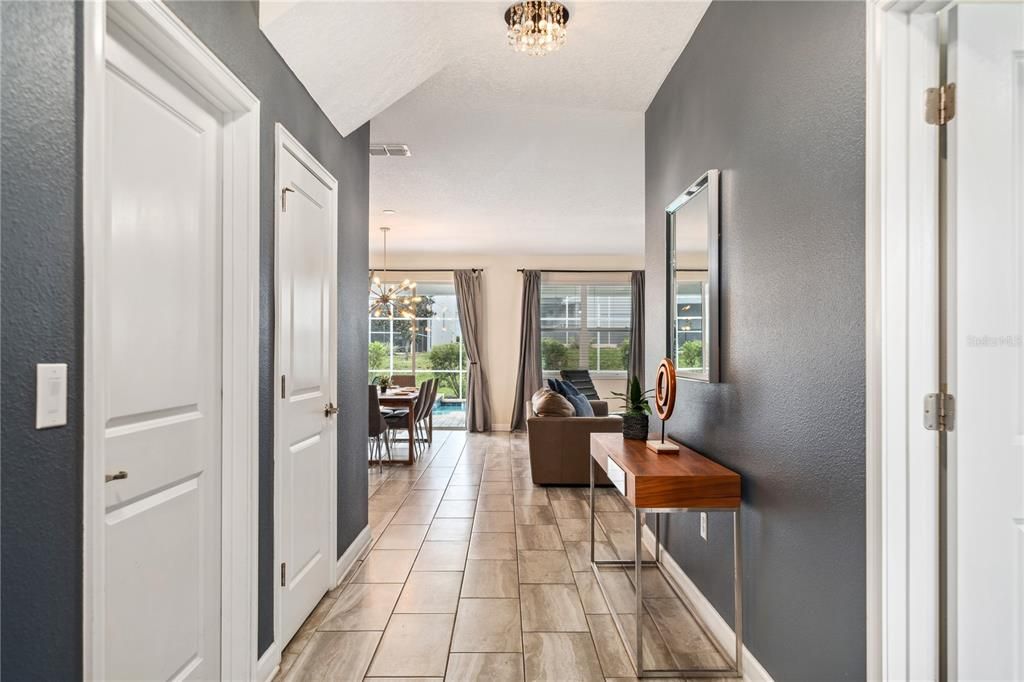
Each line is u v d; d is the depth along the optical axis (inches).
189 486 66.9
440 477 217.3
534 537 145.4
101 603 46.2
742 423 84.0
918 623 51.4
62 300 42.2
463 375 359.3
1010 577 50.6
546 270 353.1
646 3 96.0
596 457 116.6
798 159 67.0
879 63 51.6
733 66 86.9
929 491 51.6
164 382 61.2
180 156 64.6
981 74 50.3
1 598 37.5
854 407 55.7
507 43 108.7
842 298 57.8
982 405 50.6
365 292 139.0
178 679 64.6
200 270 68.6
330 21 82.7
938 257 51.6
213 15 64.4
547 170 189.6
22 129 38.5
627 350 353.7
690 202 105.2
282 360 85.9
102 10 44.7
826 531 60.9
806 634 65.3
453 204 233.9
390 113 143.6
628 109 140.9
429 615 100.6
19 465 38.7
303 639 91.9
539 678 81.0
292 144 88.1
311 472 100.3
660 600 107.7
